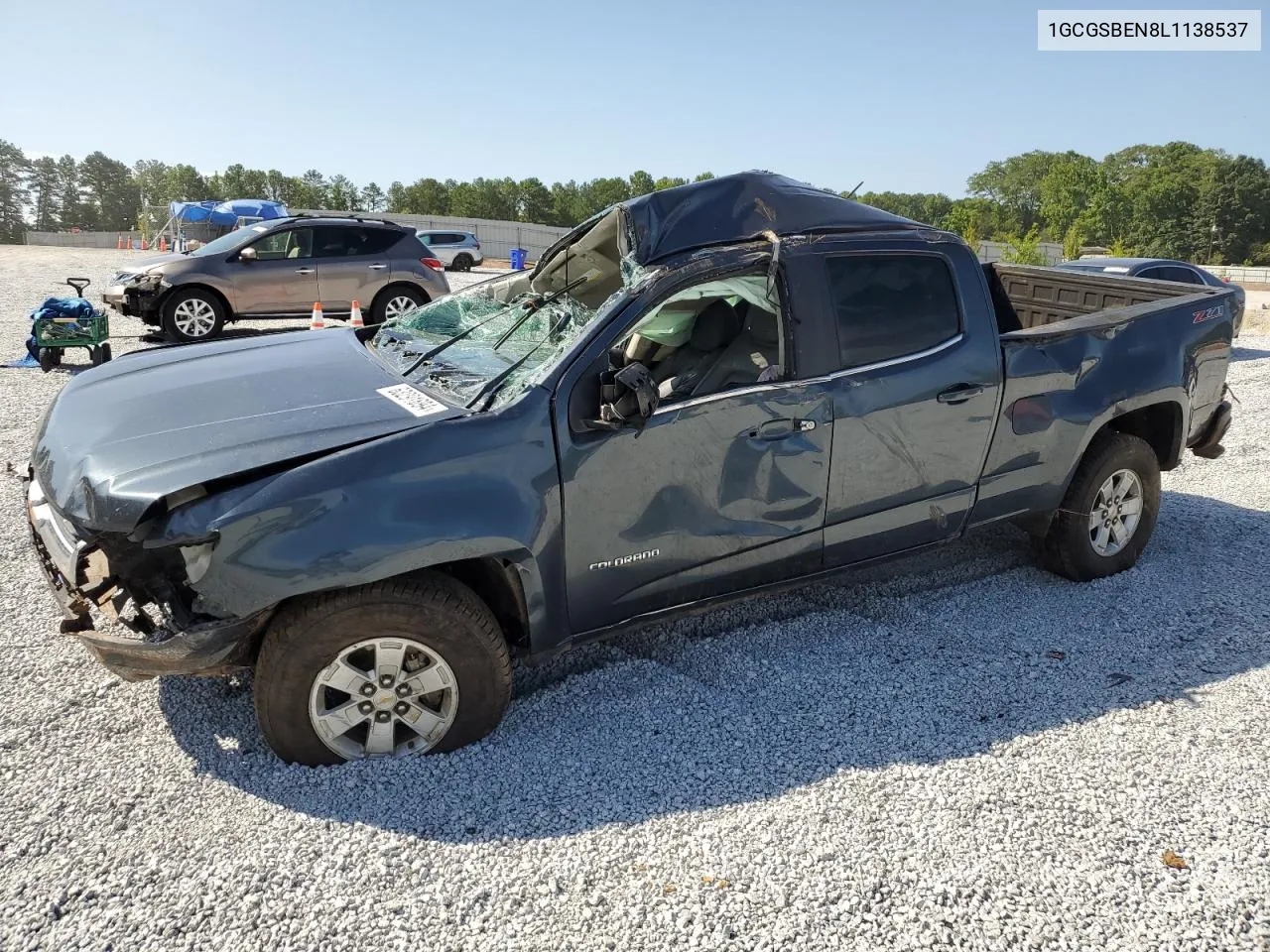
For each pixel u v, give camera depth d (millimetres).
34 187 149625
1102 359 4375
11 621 4059
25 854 2648
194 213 32125
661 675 3719
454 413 3102
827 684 3666
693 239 3521
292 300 12320
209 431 3059
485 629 3076
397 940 2369
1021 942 2396
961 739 3287
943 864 2662
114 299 12086
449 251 35938
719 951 2344
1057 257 45219
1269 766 3133
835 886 2570
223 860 2629
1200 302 4801
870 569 4852
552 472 3098
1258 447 7332
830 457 3650
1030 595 4527
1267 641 4043
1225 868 2662
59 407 3604
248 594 2740
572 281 4395
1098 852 2723
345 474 2840
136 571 2908
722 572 3570
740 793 2979
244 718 3359
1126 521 4715
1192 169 118688
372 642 2949
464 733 3158
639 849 2711
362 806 2869
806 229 3705
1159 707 3498
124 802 2873
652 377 3344
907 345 3805
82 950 2318
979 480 4109
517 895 2521
